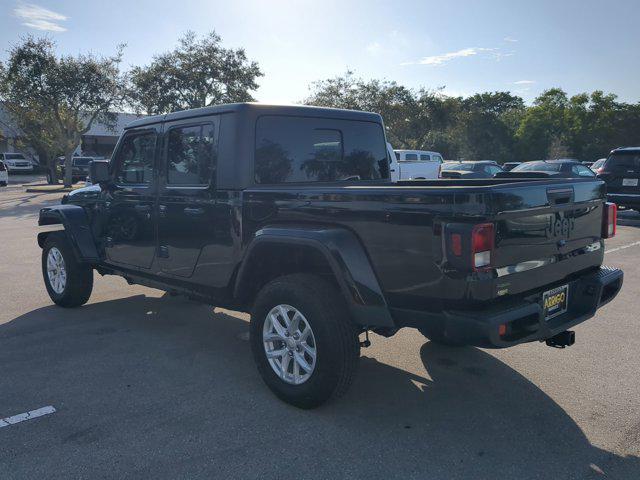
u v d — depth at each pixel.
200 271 4.43
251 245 3.81
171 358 4.62
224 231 4.16
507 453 3.16
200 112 4.34
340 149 4.80
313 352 3.54
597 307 3.83
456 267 2.99
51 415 3.59
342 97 44.97
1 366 4.41
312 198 3.62
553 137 62.31
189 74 31.36
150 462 3.04
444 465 3.03
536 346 4.95
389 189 3.24
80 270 5.88
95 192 5.61
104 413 3.62
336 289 3.63
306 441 3.28
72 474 2.93
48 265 6.19
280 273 4.12
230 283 4.20
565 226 3.61
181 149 4.53
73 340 5.05
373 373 4.34
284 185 4.13
